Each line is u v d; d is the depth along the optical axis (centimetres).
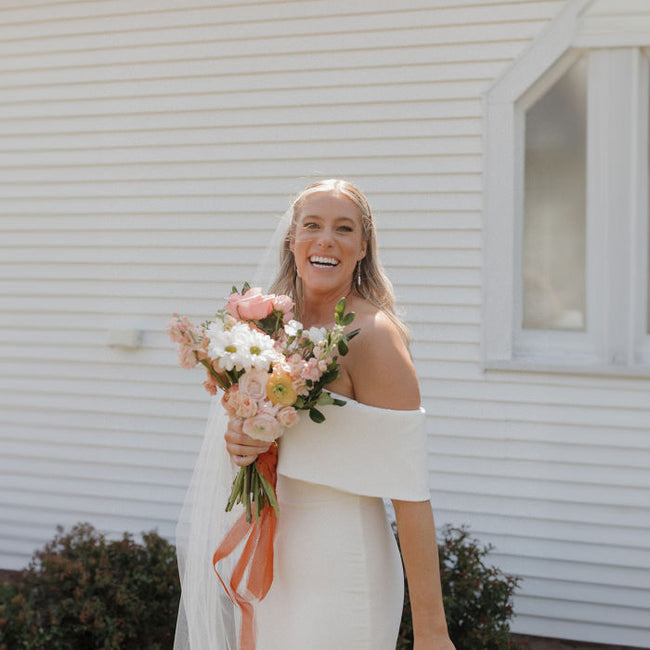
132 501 469
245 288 204
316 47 426
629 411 396
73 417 478
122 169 462
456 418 416
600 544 403
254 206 441
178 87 449
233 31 438
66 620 343
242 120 440
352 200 197
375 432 182
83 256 471
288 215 218
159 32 450
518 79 397
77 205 471
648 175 392
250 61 437
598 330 397
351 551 184
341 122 425
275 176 437
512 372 408
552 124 400
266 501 192
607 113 388
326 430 185
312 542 185
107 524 473
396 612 193
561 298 404
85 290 472
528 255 408
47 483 483
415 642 184
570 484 405
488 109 402
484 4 400
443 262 414
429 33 409
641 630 400
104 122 463
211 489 221
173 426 462
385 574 190
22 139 479
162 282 458
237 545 202
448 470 418
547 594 410
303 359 179
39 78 472
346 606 183
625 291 391
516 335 411
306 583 185
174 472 462
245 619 200
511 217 403
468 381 414
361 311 195
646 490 396
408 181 417
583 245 399
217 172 446
